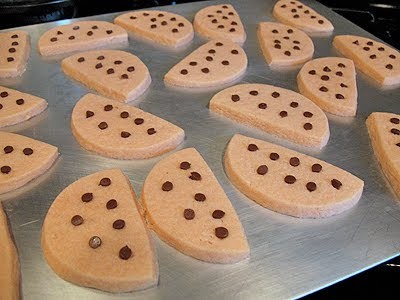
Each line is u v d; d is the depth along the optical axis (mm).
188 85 215
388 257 146
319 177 168
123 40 247
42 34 248
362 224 156
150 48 243
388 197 167
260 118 192
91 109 195
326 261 144
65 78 219
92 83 211
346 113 203
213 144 186
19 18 277
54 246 138
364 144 190
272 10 283
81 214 148
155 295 132
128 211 150
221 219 151
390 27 288
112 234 142
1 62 217
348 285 153
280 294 134
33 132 187
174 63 231
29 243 144
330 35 263
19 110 190
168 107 203
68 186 159
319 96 207
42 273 135
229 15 270
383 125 192
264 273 139
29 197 160
